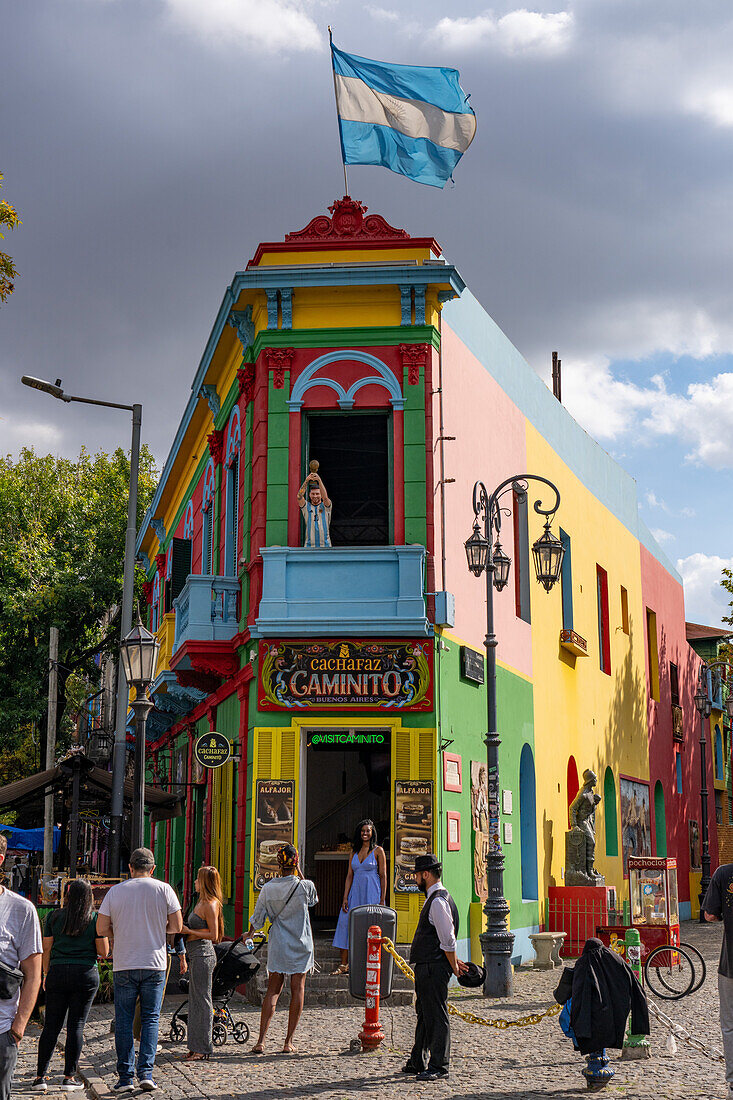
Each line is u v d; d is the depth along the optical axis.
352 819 22.38
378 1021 12.54
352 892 16.33
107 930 10.09
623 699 31.77
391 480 18.00
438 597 17.47
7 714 36.78
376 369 18.12
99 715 46.31
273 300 18.25
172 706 26.39
